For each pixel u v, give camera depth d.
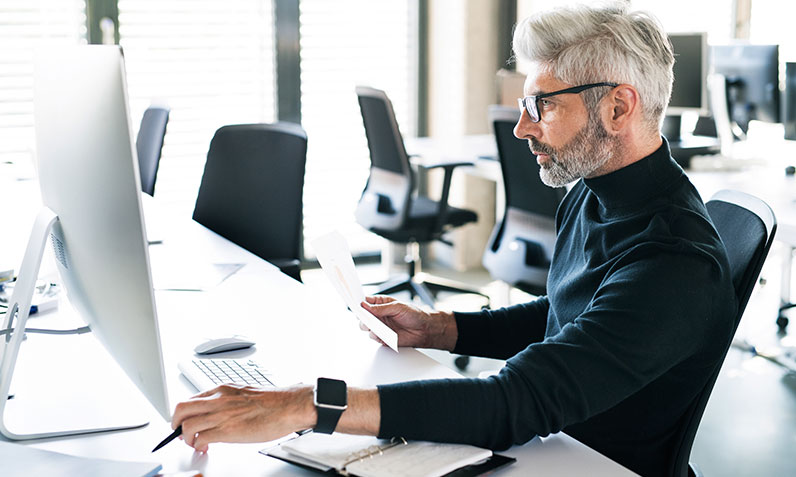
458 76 5.08
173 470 1.12
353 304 1.50
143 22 4.61
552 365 1.18
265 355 1.55
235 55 4.80
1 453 1.12
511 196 3.40
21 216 2.71
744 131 4.54
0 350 1.35
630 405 1.34
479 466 1.13
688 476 1.47
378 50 5.12
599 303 1.23
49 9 4.46
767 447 2.78
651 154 1.32
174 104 4.75
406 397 1.14
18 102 4.49
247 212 2.74
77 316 1.76
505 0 5.09
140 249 1.03
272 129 2.74
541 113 1.32
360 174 5.18
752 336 3.84
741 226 1.42
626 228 1.33
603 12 1.30
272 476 1.11
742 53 4.40
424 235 4.06
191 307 1.86
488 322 1.64
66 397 1.35
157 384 1.10
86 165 1.13
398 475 1.07
